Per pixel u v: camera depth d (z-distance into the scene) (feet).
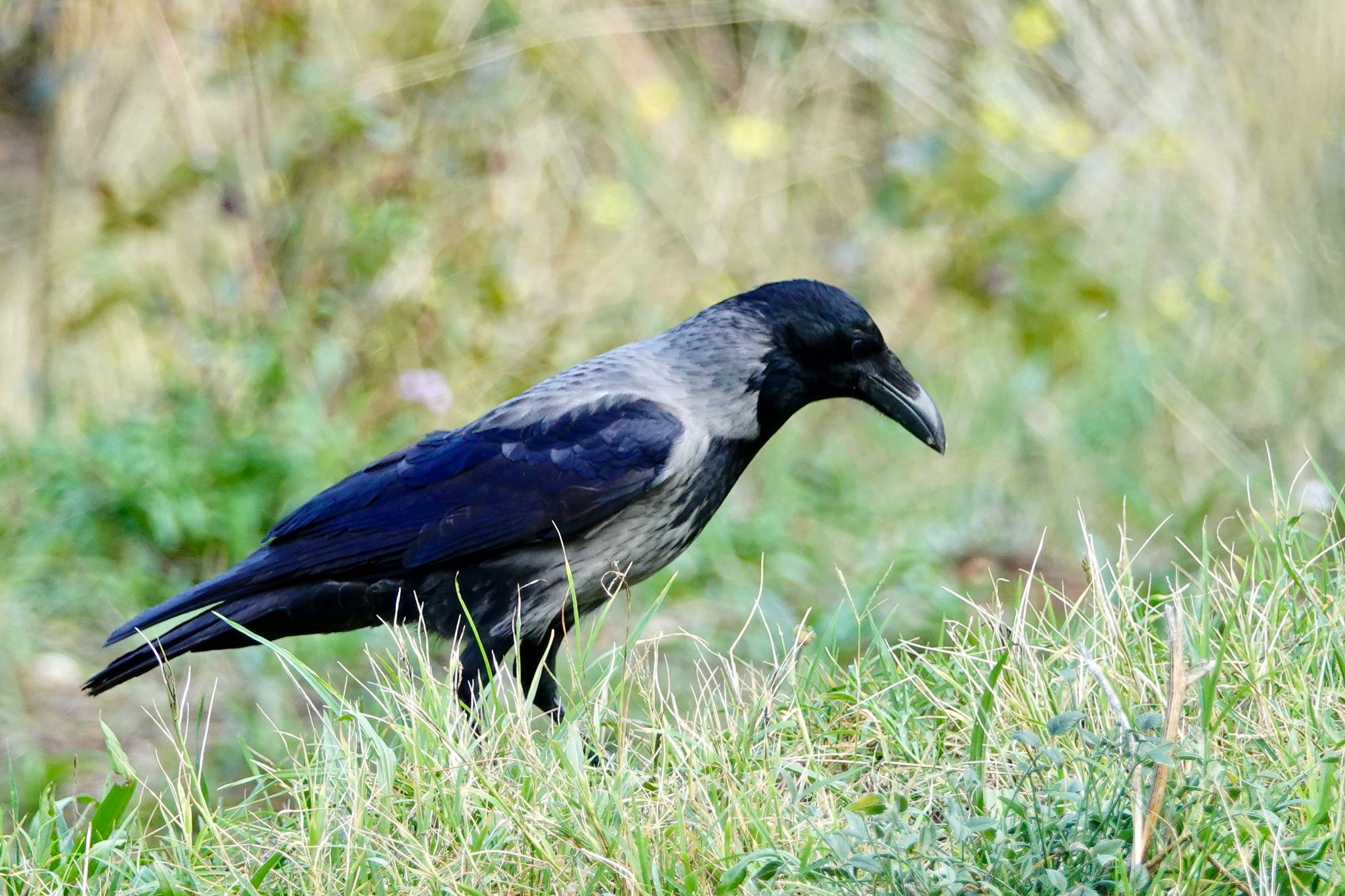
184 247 41.27
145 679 31.17
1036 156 45.93
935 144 44.75
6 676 30.73
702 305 44.65
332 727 19.84
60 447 36.50
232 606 24.85
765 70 48.62
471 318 40.86
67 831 19.10
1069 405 40.68
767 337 25.08
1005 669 19.69
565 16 47.24
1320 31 38.01
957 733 19.53
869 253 45.52
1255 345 38.60
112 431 37.06
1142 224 43.91
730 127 47.29
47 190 42.14
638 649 31.22
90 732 29.17
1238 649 19.39
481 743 19.60
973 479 39.52
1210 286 40.47
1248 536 26.96
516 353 41.01
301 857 17.71
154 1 42.19
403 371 39.88
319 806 17.92
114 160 42.24
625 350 25.99
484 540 24.29
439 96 44.32
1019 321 42.39
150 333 40.73
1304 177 37.70
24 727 29.09
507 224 43.70
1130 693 19.11
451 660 22.31
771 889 16.38
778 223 46.80
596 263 45.27
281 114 41.70
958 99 48.11
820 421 42.68
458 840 17.74
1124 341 41.60
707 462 25.05
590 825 17.26
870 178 47.96
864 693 20.81
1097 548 33.27
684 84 48.47
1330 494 26.40
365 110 41.42
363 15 44.70
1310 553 24.17
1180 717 17.49
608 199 45.03
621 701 19.76
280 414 36.76
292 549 24.91
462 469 24.73
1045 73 47.73
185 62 42.11
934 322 44.62
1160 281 43.24
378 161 41.22
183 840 18.78
